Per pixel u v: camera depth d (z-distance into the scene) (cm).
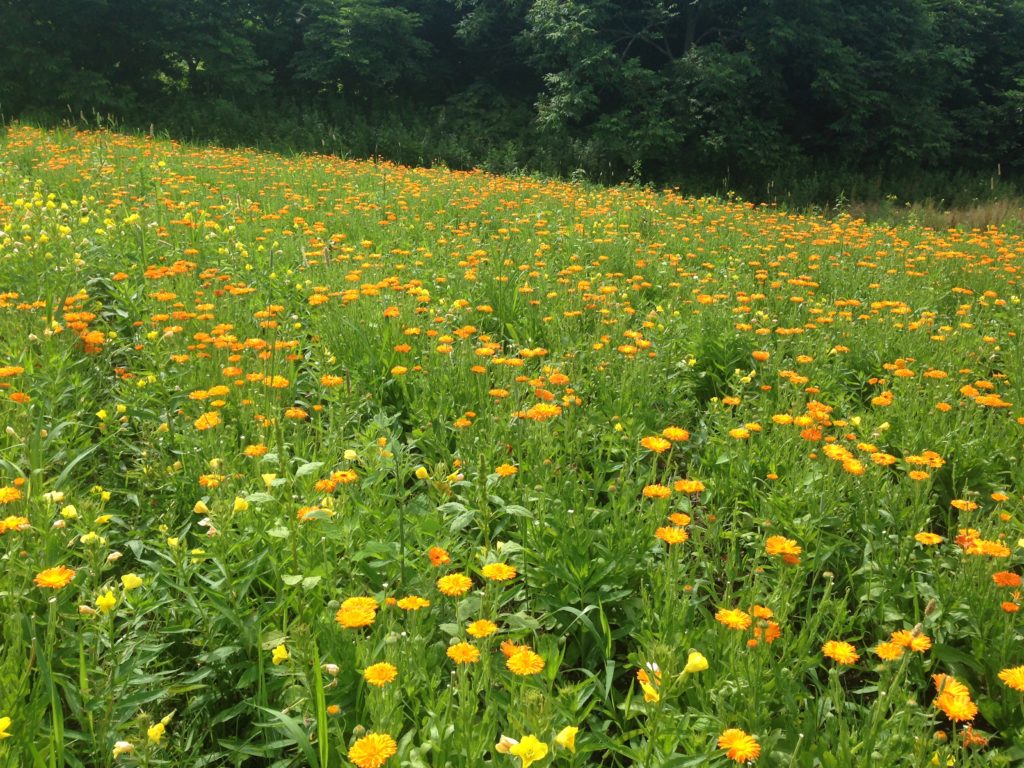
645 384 423
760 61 2594
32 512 253
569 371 438
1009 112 2877
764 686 218
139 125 2302
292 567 249
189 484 305
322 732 180
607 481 355
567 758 183
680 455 400
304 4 2908
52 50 2470
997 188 2430
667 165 2659
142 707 219
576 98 2523
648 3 2827
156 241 637
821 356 491
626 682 256
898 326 550
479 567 267
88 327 467
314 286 559
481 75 3194
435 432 378
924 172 2628
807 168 2644
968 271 808
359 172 1380
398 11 2861
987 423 400
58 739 177
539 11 2667
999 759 195
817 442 369
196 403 370
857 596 284
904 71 2653
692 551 307
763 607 233
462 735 182
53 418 336
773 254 890
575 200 1188
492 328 554
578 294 559
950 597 266
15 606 211
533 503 293
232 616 225
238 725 224
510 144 2514
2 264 515
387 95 3047
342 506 271
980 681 252
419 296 521
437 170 1583
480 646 203
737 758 172
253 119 2436
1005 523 304
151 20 2561
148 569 265
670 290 664
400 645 205
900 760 198
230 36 2605
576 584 262
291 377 416
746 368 491
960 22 2961
